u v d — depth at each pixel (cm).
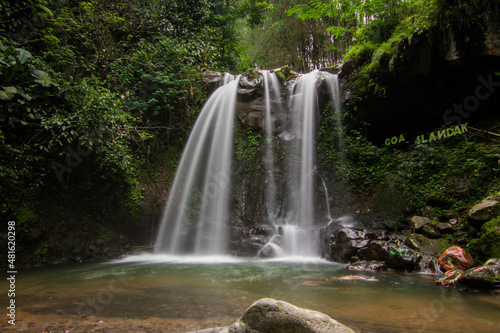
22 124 614
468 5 611
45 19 761
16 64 587
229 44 1326
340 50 1547
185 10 1155
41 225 625
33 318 284
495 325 265
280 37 1830
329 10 911
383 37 850
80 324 267
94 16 884
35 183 614
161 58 967
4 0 679
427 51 691
